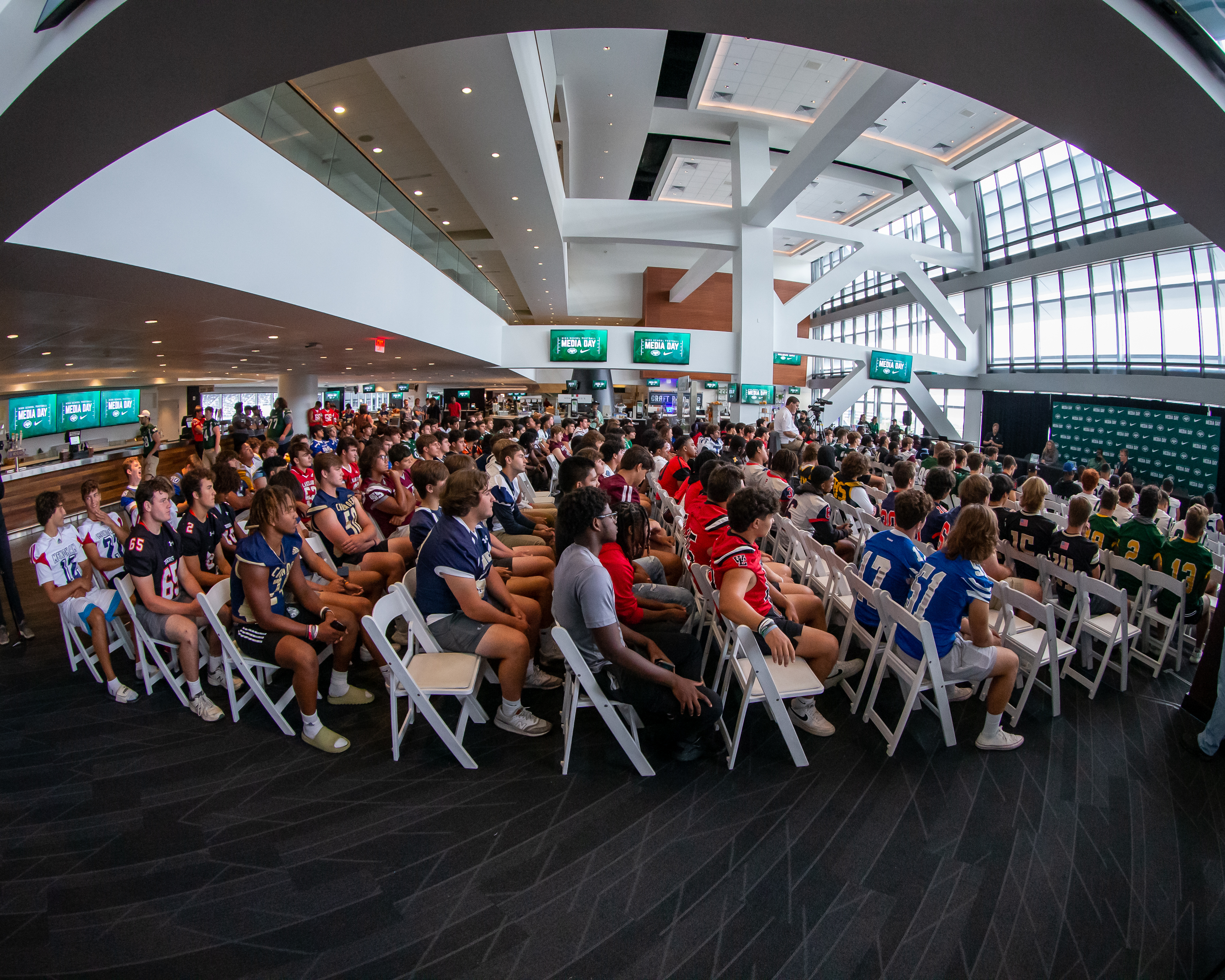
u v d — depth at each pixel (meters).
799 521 5.07
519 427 12.62
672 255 24.81
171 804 2.49
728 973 1.78
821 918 1.97
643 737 3.01
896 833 2.37
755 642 2.58
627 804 2.52
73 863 2.17
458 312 12.02
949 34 2.86
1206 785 2.71
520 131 8.59
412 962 1.80
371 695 3.33
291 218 5.64
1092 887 2.13
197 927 1.91
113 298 5.08
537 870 2.16
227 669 3.07
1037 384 16.28
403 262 8.73
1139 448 13.60
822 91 14.26
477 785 2.63
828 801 2.56
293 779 2.66
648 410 26.05
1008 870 2.19
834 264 27.33
